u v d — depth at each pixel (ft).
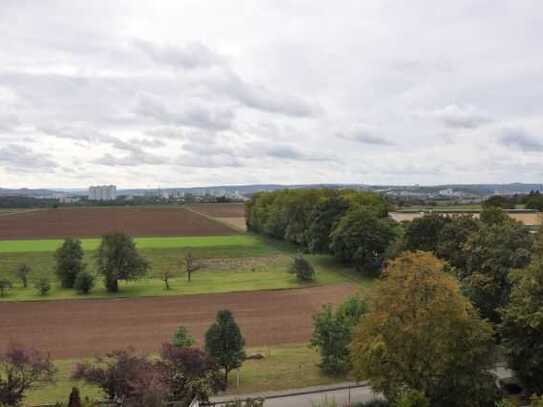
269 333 178.81
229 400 111.14
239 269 318.65
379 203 383.45
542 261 109.81
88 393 118.01
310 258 342.64
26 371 106.52
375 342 97.76
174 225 581.53
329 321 136.05
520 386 117.29
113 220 636.07
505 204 480.23
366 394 119.65
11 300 231.30
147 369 97.96
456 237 195.42
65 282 264.93
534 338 108.27
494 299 139.33
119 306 220.64
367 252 281.74
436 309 98.22
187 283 272.10
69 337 175.63
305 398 117.60
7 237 472.03
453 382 97.91
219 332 125.18
